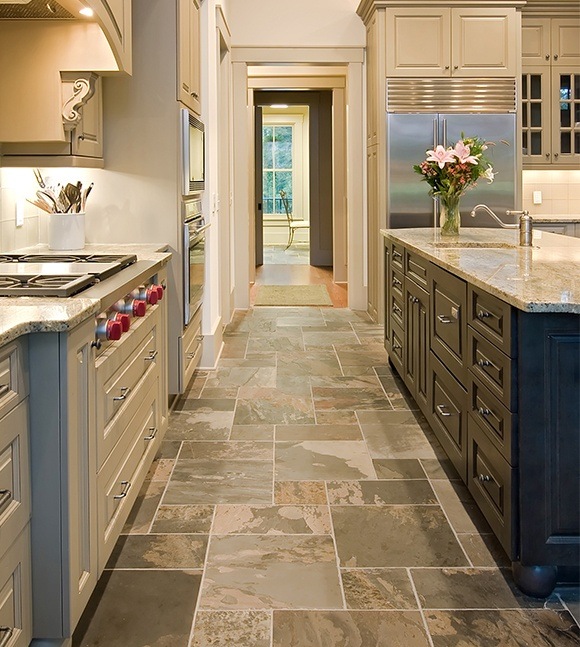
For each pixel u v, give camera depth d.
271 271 10.73
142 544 2.44
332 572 2.25
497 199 6.27
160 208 3.75
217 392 4.31
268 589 2.15
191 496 2.83
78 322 1.69
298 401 4.13
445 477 3.02
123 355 2.28
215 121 4.99
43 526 1.67
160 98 3.69
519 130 6.22
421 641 1.89
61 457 1.66
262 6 6.87
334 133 8.86
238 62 6.94
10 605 1.54
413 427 3.66
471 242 3.77
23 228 3.32
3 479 1.50
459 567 2.28
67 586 1.69
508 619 1.99
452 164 4.17
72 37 2.88
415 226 6.25
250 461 3.20
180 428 3.66
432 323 3.30
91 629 1.95
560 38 6.44
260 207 11.50
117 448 2.18
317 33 6.89
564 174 6.84
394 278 4.46
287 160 15.33
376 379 4.61
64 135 2.97
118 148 3.72
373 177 6.54
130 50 3.11
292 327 6.38
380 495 2.84
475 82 6.15
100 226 3.76
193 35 4.14
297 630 1.94
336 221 9.16
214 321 4.98
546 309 1.94
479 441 2.46
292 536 2.50
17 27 2.87
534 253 3.33
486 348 2.35
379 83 6.13
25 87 2.90
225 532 2.53
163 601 2.09
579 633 1.92
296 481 2.98
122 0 2.95
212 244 4.85
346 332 6.15
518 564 2.11
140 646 1.88
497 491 2.24
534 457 2.04
